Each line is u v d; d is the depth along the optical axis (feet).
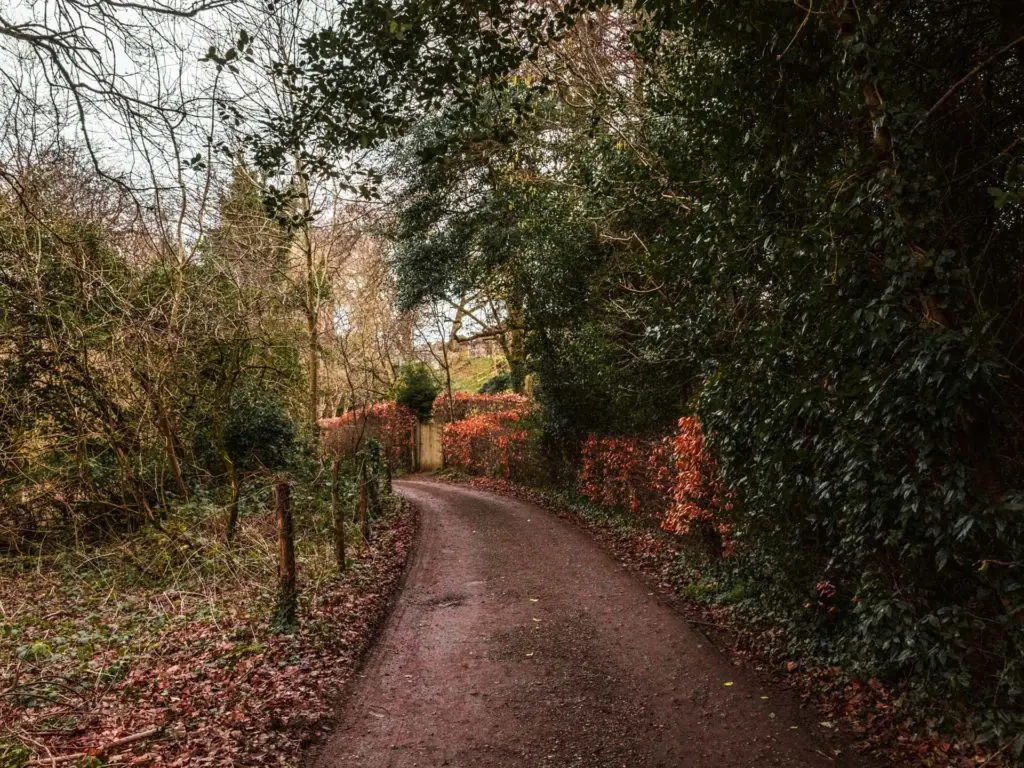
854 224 14.55
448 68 17.06
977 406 12.96
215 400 41.93
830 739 15.19
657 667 19.93
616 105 29.76
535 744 15.52
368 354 79.97
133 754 14.75
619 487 44.96
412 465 103.45
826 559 19.42
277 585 27.58
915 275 13.08
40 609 27.78
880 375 14.03
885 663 16.48
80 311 34.50
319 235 61.98
